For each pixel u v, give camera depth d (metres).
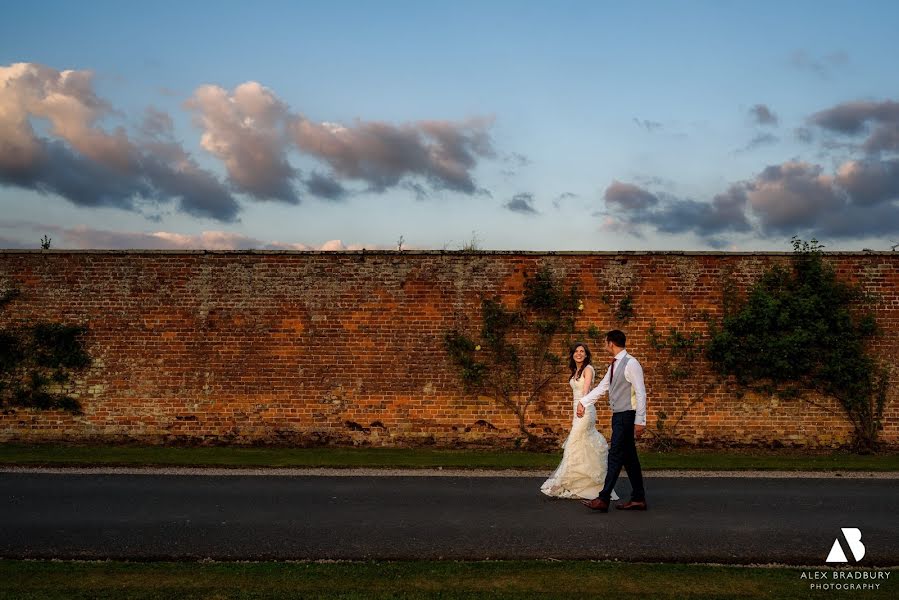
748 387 14.63
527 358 14.83
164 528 7.92
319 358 14.78
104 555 6.87
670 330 14.79
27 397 14.62
